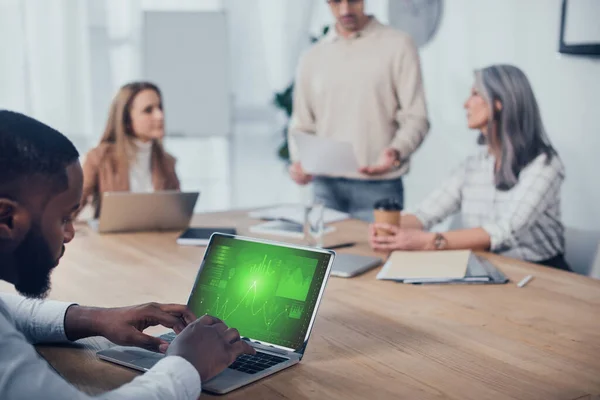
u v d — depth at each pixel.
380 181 3.53
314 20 5.25
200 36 4.81
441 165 4.47
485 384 1.22
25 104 4.62
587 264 3.54
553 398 1.16
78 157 1.08
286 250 1.42
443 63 4.37
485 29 4.08
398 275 1.91
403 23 4.61
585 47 3.52
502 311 1.64
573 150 3.68
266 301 1.40
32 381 0.93
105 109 4.83
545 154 2.52
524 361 1.33
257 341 1.37
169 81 4.83
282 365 1.27
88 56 4.74
